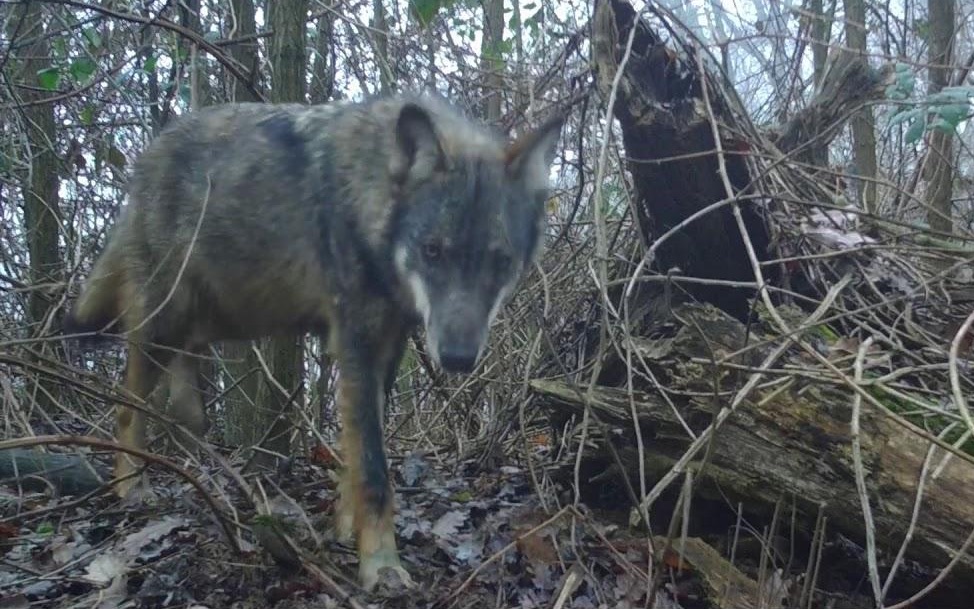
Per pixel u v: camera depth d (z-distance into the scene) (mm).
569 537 1105
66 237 1842
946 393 1104
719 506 1155
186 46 1895
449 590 997
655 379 1092
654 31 1312
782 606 948
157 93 2172
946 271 1240
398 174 1093
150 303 1341
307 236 1179
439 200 1071
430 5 1442
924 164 2002
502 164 1128
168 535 1102
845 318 1247
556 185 1908
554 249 1580
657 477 1162
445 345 1011
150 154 1350
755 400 1055
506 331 1524
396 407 2055
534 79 1676
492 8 2297
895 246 1312
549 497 1253
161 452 1577
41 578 963
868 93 1525
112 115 2146
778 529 1093
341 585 988
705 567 999
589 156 1615
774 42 2551
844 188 1692
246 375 1500
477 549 1102
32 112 2006
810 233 1349
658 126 1200
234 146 1269
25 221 2086
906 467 962
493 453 1524
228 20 2023
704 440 996
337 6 1849
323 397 1801
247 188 1230
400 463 1579
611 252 1469
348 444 1078
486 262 1063
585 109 1370
